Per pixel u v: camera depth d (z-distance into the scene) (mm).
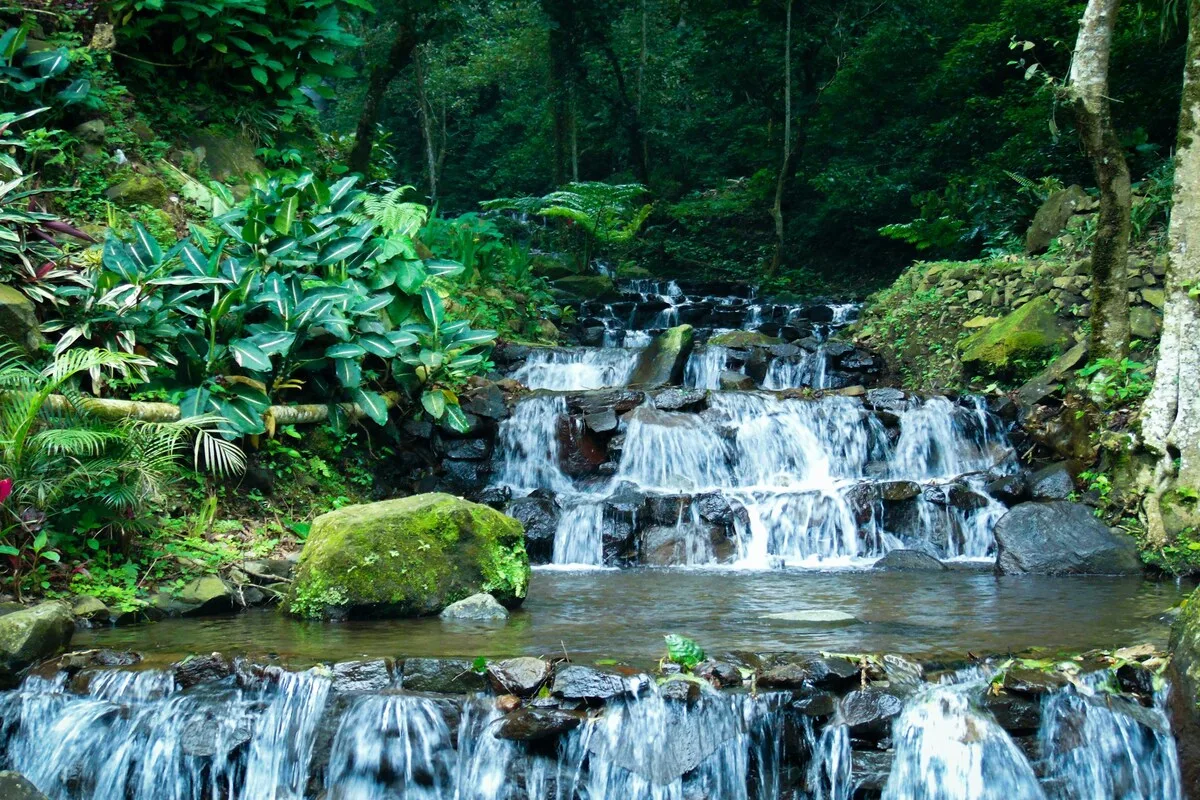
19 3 9891
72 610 5891
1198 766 4102
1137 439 8289
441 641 5188
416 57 24734
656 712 4254
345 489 8523
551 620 5840
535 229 21656
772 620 5773
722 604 6355
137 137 10188
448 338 9211
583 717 4277
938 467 9469
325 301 7992
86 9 10297
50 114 9484
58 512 6320
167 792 4488
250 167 11375
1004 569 7809
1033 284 11141
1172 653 4387
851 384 11828
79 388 7203
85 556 6457
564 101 21375
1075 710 4336
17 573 6016
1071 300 10594
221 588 6441
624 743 4219
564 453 9328
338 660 4652
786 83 19797
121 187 9633
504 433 9469
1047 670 4496
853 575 7691
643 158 23828
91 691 4707
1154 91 14930
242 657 4789
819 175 20625
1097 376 8875
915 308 12133
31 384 6355
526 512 8461
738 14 20875
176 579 6473
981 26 18312
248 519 7613
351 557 6027
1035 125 15578
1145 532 8008
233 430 7449
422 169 30812
